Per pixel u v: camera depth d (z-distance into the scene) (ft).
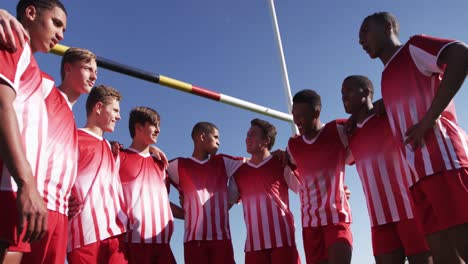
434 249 6.59
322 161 10.60
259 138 12.53
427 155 6.60
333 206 10.13
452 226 6.24
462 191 6.24
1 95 4.32
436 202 6.45
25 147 5.01
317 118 11.17
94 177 9.05
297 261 11.76
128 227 10.19
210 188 12.29
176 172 12.56
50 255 6.03
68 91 7.94
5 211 4.49
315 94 11.25
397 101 7.31
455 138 6.62
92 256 8.52
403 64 7.25
